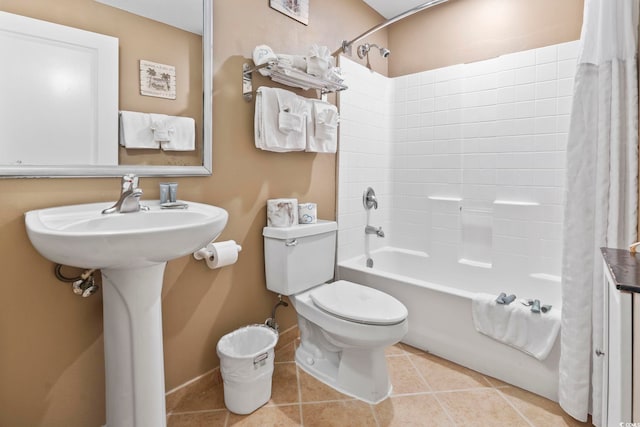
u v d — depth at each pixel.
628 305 0.81
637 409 0.80
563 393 1.43
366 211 2.55
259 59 1.67
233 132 1.65
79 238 0.81
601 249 1.24
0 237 1.04
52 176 1.10
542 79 2.06
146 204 1.30
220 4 1.57
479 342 1.73
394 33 2.73
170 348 1.48
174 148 1.42
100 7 1.21
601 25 1.35
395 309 1.51
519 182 2.17
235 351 1.62
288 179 1.95
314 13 2.06
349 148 2.37
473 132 2.35
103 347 1.27
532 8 2.10
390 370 1.77
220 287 1.65
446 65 2.47
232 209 1.67
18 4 1.04
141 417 1.13
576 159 1.39
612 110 1.31
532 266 2.12
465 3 2.37
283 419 1.43
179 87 1.42
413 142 2.64
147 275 1.10
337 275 2.29
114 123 1.25
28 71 1.06
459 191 2.43
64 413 1.19
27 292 1.10
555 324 1.49
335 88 1.99
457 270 2.43
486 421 1.42
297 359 1.86
